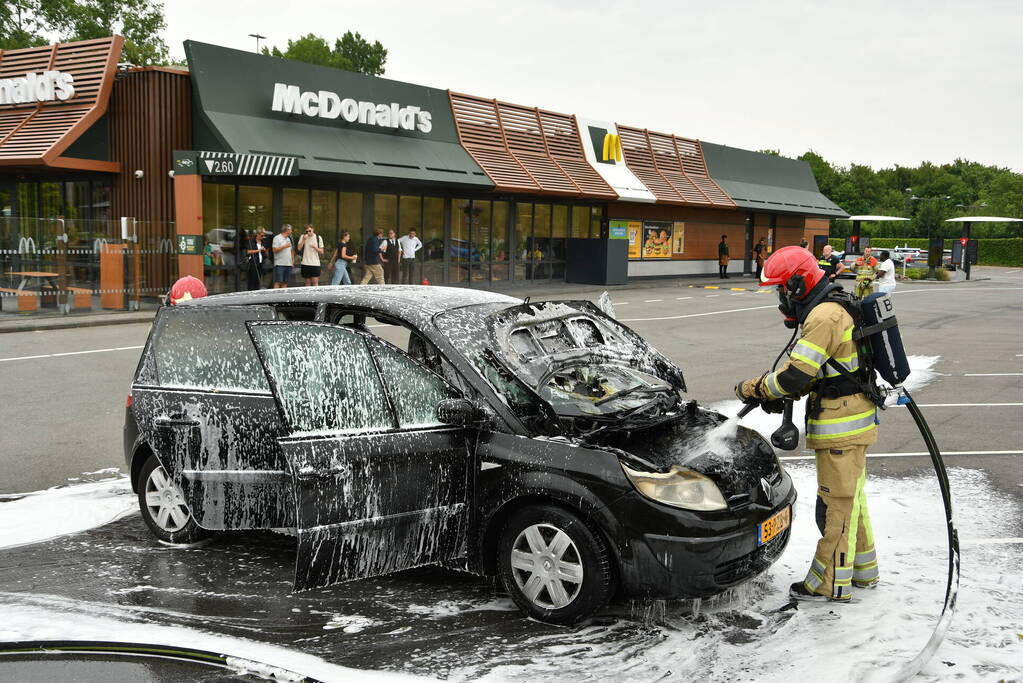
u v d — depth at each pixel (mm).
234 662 3543
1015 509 5668
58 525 5324
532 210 27359
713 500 3762
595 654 3619
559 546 3857
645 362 5180
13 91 19078
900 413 8891
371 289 4934
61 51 19047
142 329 15344
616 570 3793
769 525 3928
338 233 21391
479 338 4309
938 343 14781
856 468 4078
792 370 3949
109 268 17281
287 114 19672
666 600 3742
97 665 3564
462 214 24828
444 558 4047
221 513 4562
